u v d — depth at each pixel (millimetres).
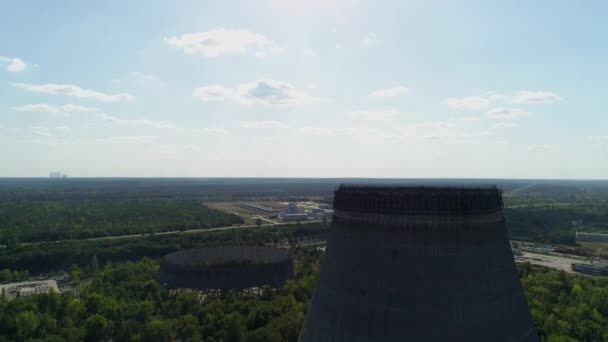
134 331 97750
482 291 35750
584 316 110750
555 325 100625
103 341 97625
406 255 36344
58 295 115625
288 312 102875
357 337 36750
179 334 96562
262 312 103688
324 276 42438
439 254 35844
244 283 139625
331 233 43938
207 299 125250
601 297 123750
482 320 35094
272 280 144125
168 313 109688
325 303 40719
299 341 44156
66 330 95000
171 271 143750
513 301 37750
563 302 126250
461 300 35031
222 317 101312
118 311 106125
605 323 108125
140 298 123500
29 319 94625
